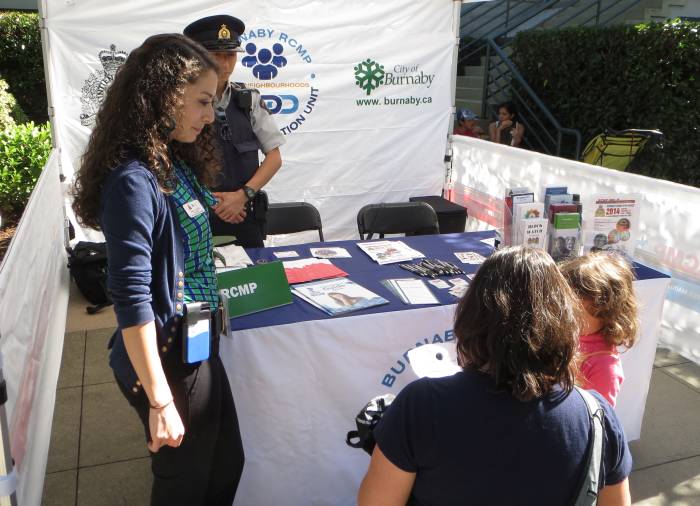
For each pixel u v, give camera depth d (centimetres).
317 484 229
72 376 328
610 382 179
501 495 102
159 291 151
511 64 705
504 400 104
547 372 103
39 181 291
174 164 162
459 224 459
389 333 223
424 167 500
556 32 693
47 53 387
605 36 642
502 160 451
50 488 245
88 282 399
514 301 104
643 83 619
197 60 146
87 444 273
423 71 477
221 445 186
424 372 199
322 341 215
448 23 476
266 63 435
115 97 144
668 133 616
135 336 139
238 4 418
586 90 673
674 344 350
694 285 329
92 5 389
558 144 645
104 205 140
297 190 469
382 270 266
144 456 265
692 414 303
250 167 304
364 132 473
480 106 785
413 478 108
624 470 110
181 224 158
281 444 221
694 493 247
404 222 365
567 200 264
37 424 211
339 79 455
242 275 219
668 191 339
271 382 213
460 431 103
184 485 172
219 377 175
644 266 269
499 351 103
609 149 578
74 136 404
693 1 816
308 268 261
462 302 111
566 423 104
